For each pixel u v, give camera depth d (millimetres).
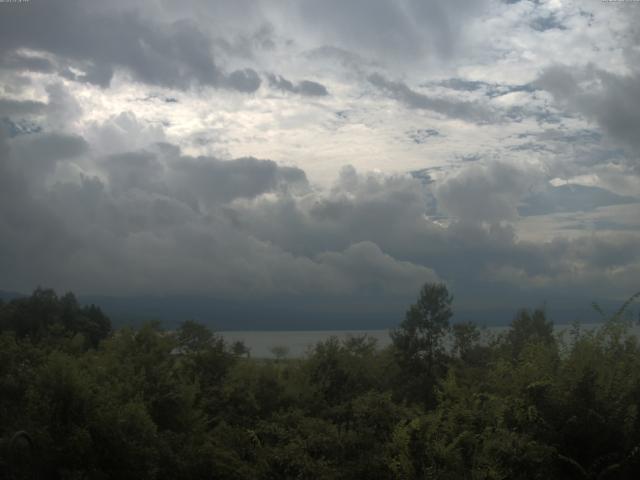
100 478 7770
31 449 7512
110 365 10406
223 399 11750
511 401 8516
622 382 8352
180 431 10125
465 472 8102
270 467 9133
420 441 8555
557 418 8234
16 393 9070
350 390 13102
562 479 8102
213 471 9383
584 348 8828
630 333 9320
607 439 7980
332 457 9062
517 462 7777
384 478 8719
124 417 8422
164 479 8711
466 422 8797
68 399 8188
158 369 10805
